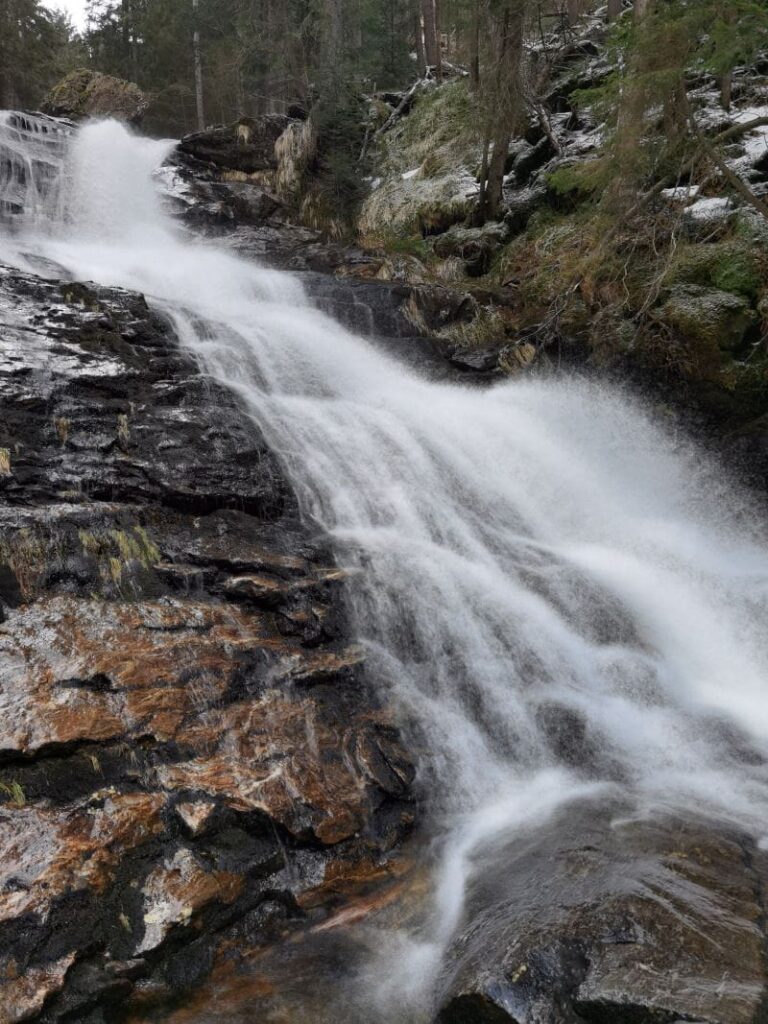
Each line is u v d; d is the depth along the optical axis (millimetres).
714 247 11102
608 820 4656
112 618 4887
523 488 9180
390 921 3998
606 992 3037
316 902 4082
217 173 18953
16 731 3924
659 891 3729
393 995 3494
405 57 27172
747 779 5254
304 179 18844
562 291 12250
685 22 9148
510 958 3279
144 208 16438
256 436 7266
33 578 4953
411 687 5625
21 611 4730
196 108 33219
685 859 4113
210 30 27797
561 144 15680
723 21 9250
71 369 6746
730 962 3201
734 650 7246
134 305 8562
